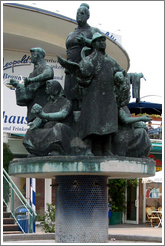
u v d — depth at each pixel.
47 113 5.54
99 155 5.52
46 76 6.02
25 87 6.11
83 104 5.46
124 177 6.32
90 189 5.63
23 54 18.53
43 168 5.15
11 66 18.25
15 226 10.66
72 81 6.05
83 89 5.54
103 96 5.37
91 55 5.50
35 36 17.78
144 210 19.98
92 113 5.34
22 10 16.42
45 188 17.48
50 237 8.34
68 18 17.08
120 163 5.16
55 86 5.77
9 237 7.99
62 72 19.05
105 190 5.82
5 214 11.38
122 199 18.70
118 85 5.42
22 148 16.84
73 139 5.48
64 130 5.39
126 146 5.65
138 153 5.73
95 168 5.08
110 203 18.52
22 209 11.07
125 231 14.88
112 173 5.32
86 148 5.41
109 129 5.31
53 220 11.88
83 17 6.26
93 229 5.55
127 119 5.68
